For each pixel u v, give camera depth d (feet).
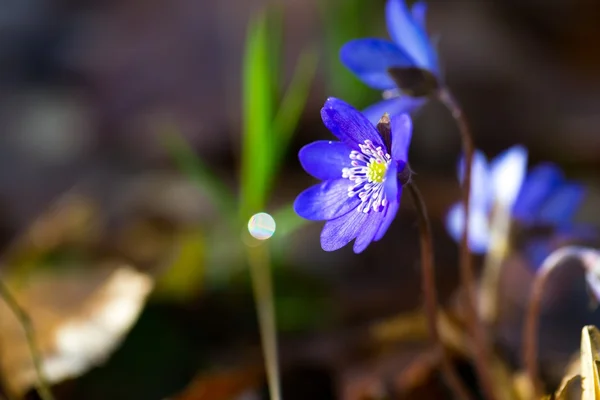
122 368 0.95
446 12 1.69
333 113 0.74
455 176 1.43
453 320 0.97
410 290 1.10
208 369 0.96
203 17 1.59
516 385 0.91
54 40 1.63
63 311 0.98
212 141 1.49
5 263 1.15
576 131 1.54
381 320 1.04
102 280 1.00
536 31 1.68
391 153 0.74
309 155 0.77
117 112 1.53
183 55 1.57
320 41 1.51
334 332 1.02
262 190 1.03
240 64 1.54
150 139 1.48
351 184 0.76
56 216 1.25
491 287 0.96
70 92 1.56
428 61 0.86
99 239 1.24
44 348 0.94
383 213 0.74
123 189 1.37
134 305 0.97
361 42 0.84
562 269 1.07
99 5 1.66
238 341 1.02
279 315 1.05
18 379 0.91
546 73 1.63
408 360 0.95
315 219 0.76
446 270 1.15
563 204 0.92
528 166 1.54
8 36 1.63
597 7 1.70
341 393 0.94
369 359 0.97
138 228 1.27
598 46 1.70
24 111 1.52
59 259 1.19
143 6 1.64
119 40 1.60
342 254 1.19
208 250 1.14
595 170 1.50
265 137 1.01
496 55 1.64
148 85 1.56
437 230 1.28
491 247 0.93
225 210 1.14
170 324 1.00
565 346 1.00
